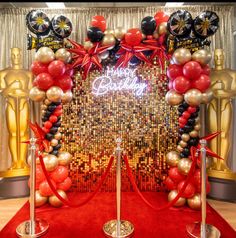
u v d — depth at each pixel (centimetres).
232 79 363
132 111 382
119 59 356
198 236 262
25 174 389
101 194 382
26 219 306
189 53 307
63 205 338
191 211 324
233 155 378
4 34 384
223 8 379
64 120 383
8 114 377
